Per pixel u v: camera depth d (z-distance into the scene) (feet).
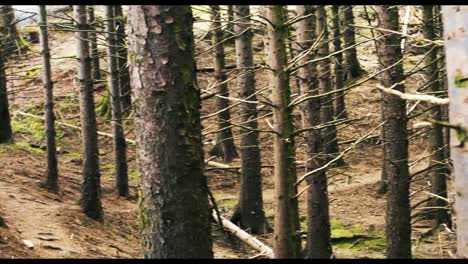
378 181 62.13
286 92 24.49
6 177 45.09
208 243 16.71
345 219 53.62
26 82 83.30
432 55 41.16
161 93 16.02
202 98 21.40
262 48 84.94
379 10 30.50
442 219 47.16
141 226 16.71
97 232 39.52
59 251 32.91
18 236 32.89
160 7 15.94
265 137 71.67
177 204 16.15
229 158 67.97
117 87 52.31
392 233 31.01
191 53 16.44
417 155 68.28
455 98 7.53
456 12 7.45
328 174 64.08
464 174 7.52
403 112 30.45
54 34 97.91
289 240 24.34
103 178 59.36
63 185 48.88
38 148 63.82
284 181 24.36
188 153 16.24
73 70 87.04
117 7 64.80
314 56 34.86
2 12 72.49
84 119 41.73
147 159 16.28
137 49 16.17
